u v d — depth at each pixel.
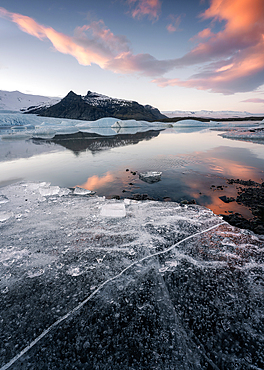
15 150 9.53
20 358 0.97
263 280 1.43
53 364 0.94
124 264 1.64
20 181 4.43
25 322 1.16
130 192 3.70
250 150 8.05
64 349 1.01
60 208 2.91
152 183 4.20
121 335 1.07
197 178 4.49
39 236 2.13
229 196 3.41
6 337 1.08
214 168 5.34
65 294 1.35
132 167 5.67
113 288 1.39
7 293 1.38
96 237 2.08
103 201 3.18
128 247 1.88
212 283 1.41
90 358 0.96
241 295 1.30
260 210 2.82
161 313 1.19
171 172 5.05
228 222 2.47
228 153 7.47
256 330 1.08
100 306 1.24
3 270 1.62
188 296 1.31
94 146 10.57
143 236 2.08
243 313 1.18
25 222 2.47
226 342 1.02
